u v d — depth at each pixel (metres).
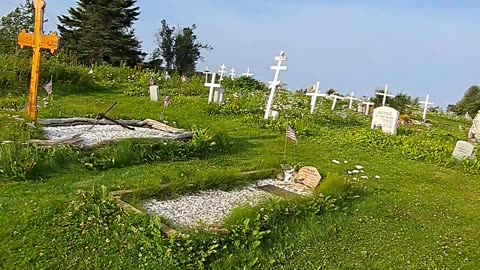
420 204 8.09
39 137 8.74
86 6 48.16
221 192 7.37
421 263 5.71
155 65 51.75
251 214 5.91
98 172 7.82
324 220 6.54
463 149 12.26
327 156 11.54
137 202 6.34
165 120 13.15
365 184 9.02
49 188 6.75
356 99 28.52
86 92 19.36
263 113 16.91
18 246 4.91
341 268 5.38
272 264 5.23
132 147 8.70
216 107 16.58
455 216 7.65
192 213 6.34
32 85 9.86
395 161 11.84
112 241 5.09
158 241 5.00
